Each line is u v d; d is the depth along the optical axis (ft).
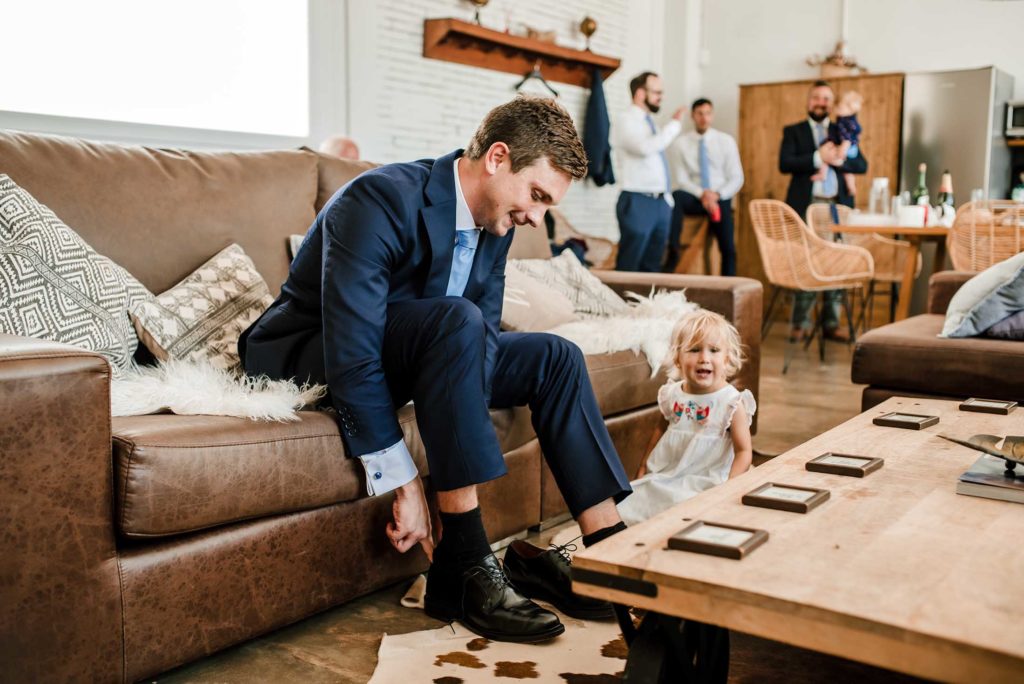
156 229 6.91
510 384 6.12
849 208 20.81
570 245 17.04
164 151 7.38
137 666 4.66
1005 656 2.57
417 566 6.34
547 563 5.99
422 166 5.89
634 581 3.24
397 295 5.82
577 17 20.62
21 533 4.15
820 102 20.77
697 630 3.78
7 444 4.06
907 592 2.97
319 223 5.86
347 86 14.62
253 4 13.00
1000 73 21.06
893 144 22.11
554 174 5.43
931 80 21.52
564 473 5.93
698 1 25.07
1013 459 4.17
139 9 11.51
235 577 5.08
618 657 5.28
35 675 4.25
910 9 22.94
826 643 2.88
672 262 21.90
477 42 17.06
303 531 5.45
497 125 5.45
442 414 5.43
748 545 3.34
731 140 21.70
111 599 4.51
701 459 7.34
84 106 10.99
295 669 5.16
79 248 5.99
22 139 6.45
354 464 5.60
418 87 16.14
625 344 8.49
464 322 5.44
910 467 4.58
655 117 25.11
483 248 6.09
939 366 8.57
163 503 4.61
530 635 5.40
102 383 4.41
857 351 9.00
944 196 17.71
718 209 21.42
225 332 6.63
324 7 14.02
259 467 5.04
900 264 19.30
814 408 13.33
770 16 24.48
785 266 17.42
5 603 4.11
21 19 10.28
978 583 3.05
